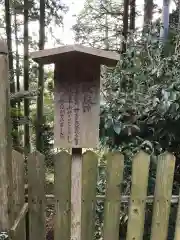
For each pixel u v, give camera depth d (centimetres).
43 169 176
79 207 174
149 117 230
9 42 495
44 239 181
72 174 171
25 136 506
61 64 160
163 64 234
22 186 176
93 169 176
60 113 165
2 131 150
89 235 182
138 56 267
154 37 270
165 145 233
